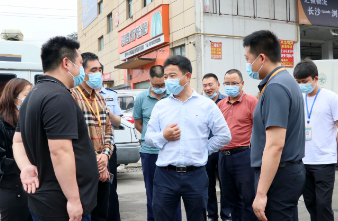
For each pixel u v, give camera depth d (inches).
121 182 267.4
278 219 82.4
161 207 101.7
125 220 165.5
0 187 105.3
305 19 511.8
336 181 246.2
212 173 164.7
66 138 71.7
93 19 874.1
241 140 139.9
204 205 101.3
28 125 73.4
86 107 112.1
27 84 110.0
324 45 698.8
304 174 85.7
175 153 99.8
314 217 133.4
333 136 129.1
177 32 493.0
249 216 135.7
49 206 73.9
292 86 82.1
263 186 79.6
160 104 107.8
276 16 494.3
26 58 230.5
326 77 313.7
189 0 459.5
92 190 80.4
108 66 792.3
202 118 102.4
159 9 519.5
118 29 722.8
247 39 89.1
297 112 82.0
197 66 444.8
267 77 86.5
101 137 114.8
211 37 453.1
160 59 547.8
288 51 500.1
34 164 76.8
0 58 225.5
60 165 71.0
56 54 79.1
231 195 146.6
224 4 459.5
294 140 82.3
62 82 80.3
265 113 81.5
